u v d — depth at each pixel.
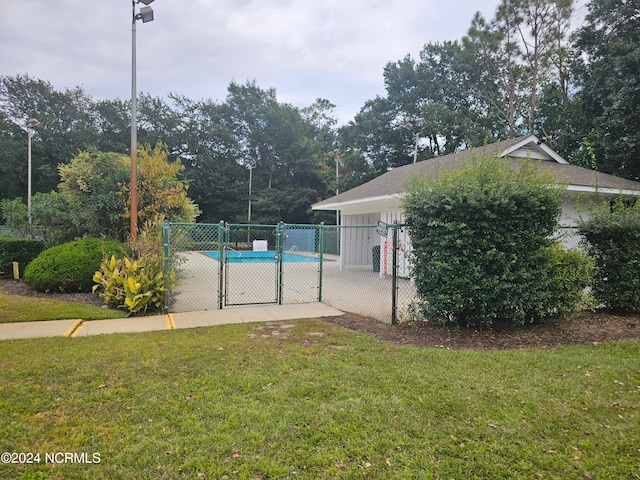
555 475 2.38
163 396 3.34
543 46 23.14
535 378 3.86
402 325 6.07
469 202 5.24
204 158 35.44
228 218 36.12
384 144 31.03
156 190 12.73
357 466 2.43
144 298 6.73
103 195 11.97
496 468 2.43
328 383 3.66
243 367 4.06
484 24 24.16
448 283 5.46
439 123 27.64
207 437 2.71
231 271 14.30
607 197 10.73
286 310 7.24
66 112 35.53
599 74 16.17
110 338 5.14
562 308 6.03
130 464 2.42
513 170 5.85
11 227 12.58
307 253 24.58
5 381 3.62
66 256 8.55
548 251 5.71
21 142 32.81
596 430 2.90
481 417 3.05
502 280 5.47
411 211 5.91
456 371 4.02
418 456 2.54
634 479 2.34
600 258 7.01
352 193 15.34
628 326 6.16
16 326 5.75
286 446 2.62
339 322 6.28
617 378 3.90
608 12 16.92
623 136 15.04
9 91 34.47
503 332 5.68
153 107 36.53
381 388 3.56
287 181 38.00
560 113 22.67
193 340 5.07
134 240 8.88
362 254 16.11
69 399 3.27
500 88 28.33
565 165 12.69
